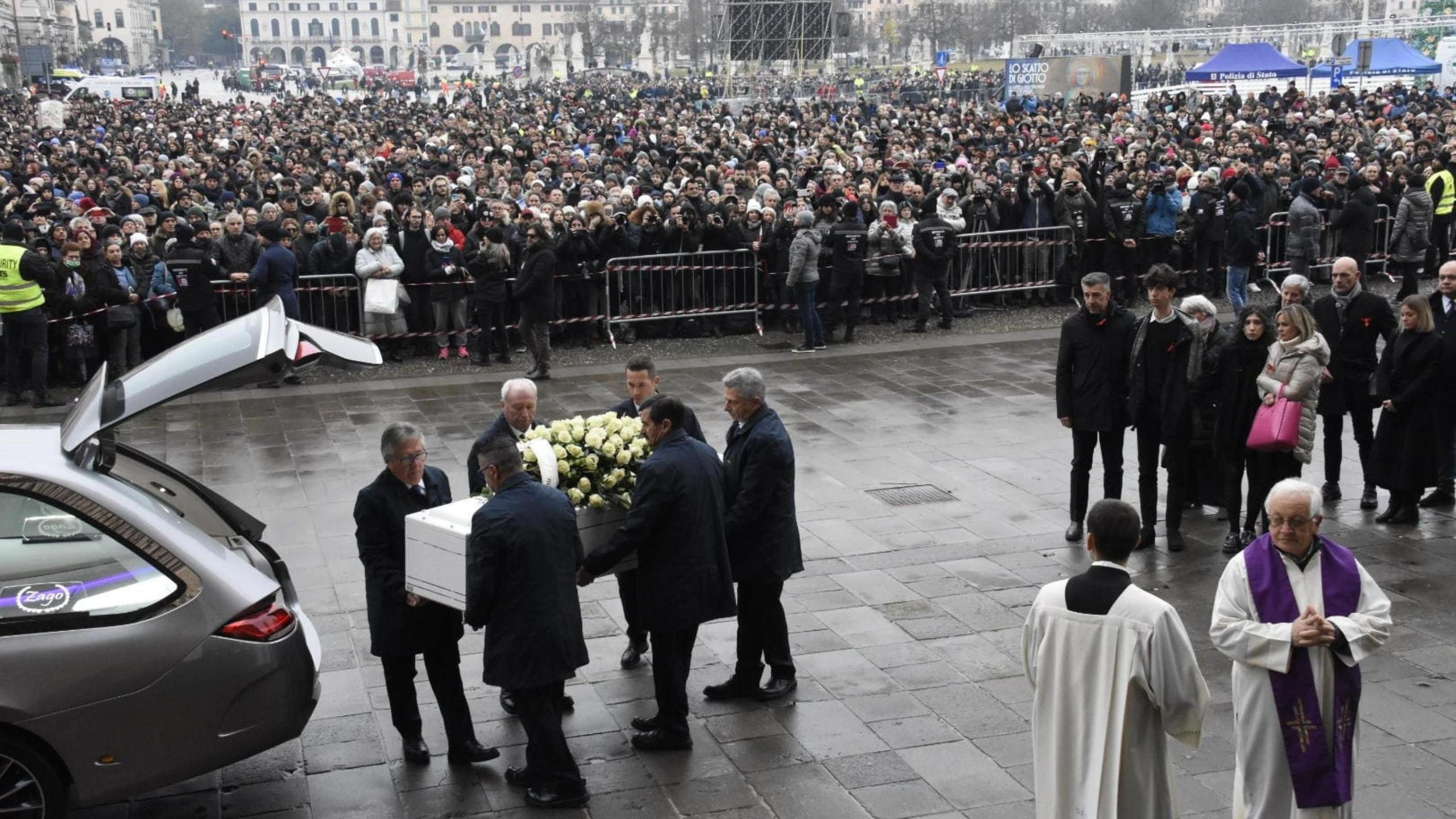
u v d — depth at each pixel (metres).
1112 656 4.33
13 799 4.73
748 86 64.69
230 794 5.61
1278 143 24.83
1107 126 31.42
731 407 6.36
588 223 15.99
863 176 20.12
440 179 18.47
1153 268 8.42
